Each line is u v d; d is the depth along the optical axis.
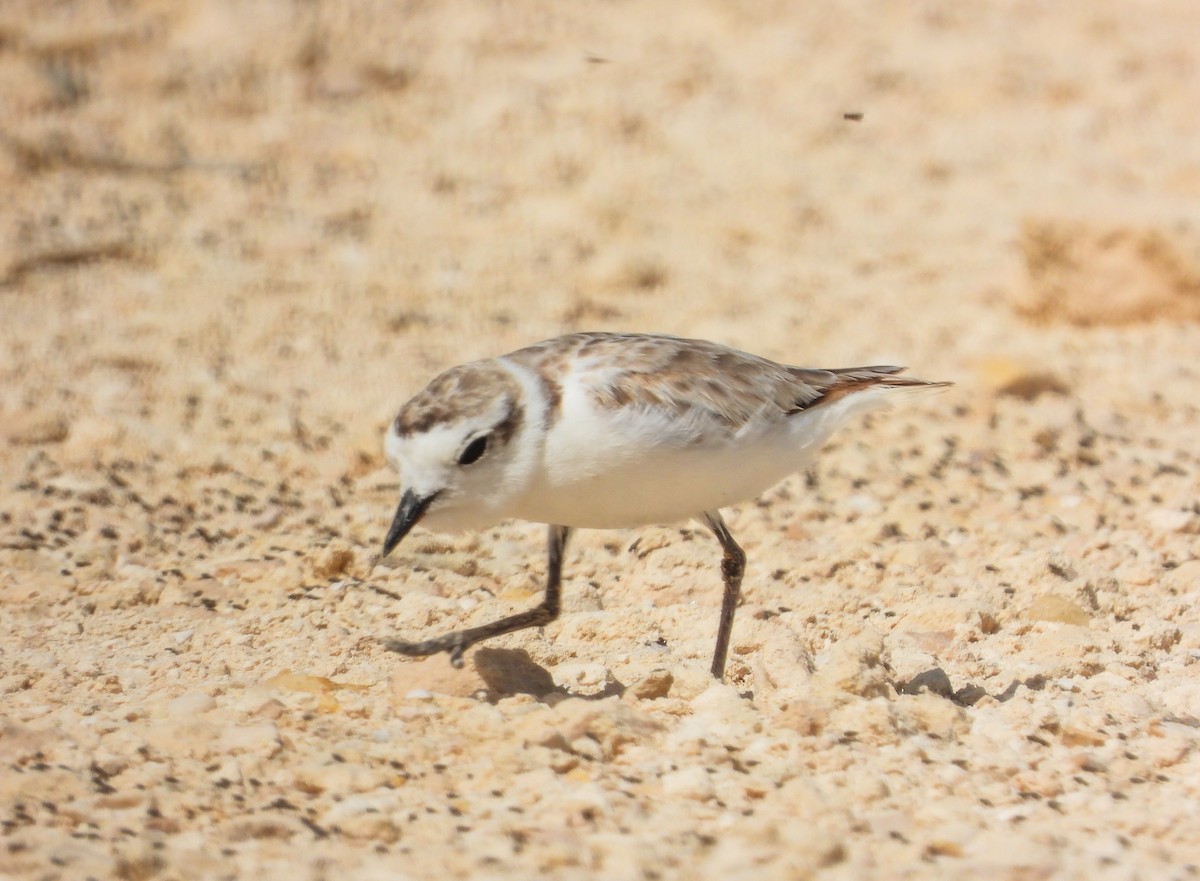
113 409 14.57
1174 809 7.09
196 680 8.94
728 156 21.56
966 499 12.92
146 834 6.62
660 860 6.36
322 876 6.21
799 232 20.02
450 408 7.94
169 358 15.91
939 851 6.63
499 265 18.75
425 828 6.72
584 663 9.19
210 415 14.60
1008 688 9.02
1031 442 14.20
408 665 8.75
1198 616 10.44
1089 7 26.06
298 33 22.91
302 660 9.31
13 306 16.92
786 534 12.02
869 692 8.32
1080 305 17.73
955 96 23.36
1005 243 19.59
